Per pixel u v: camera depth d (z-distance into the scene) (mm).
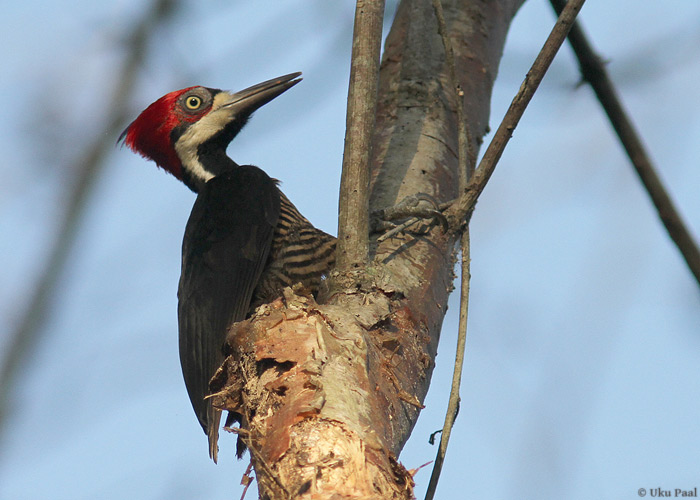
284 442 4707
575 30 9055
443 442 6180
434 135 8461
